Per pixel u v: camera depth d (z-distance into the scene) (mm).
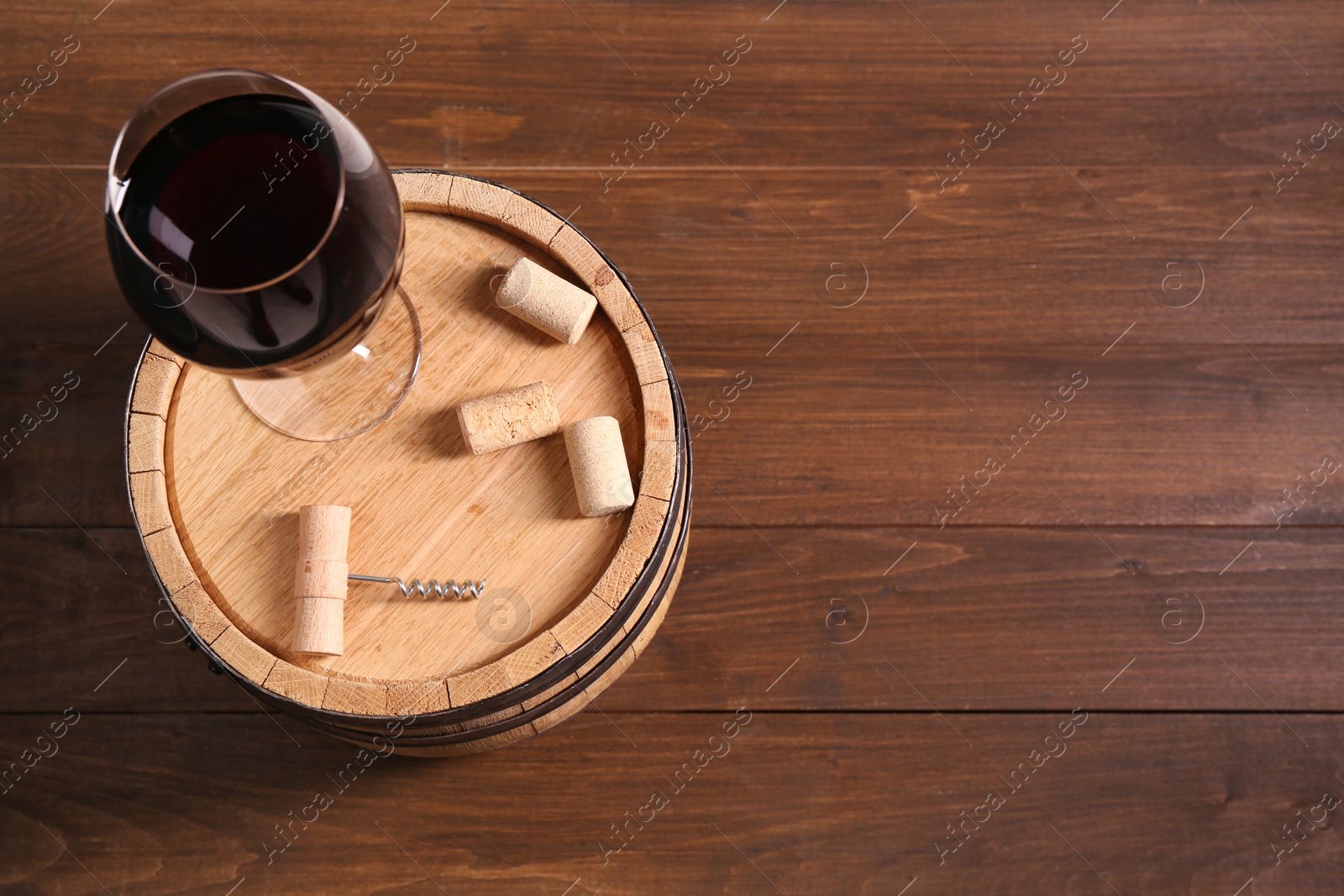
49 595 1254
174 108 1062
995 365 1297
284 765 1242
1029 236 1316
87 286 1286
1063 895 1241
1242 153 1333
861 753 1253
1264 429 1293
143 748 1241
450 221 1145
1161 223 1320
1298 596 1273
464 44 1330
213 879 1232
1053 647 1266
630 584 1096
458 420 1125
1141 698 1262
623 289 1128
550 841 1240
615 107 1325
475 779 1244
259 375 1061
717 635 1261
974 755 1254
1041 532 1278
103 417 1272
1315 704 1263
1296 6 1354
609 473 1102
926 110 1333
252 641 1094
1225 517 1282
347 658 1101
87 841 1233
